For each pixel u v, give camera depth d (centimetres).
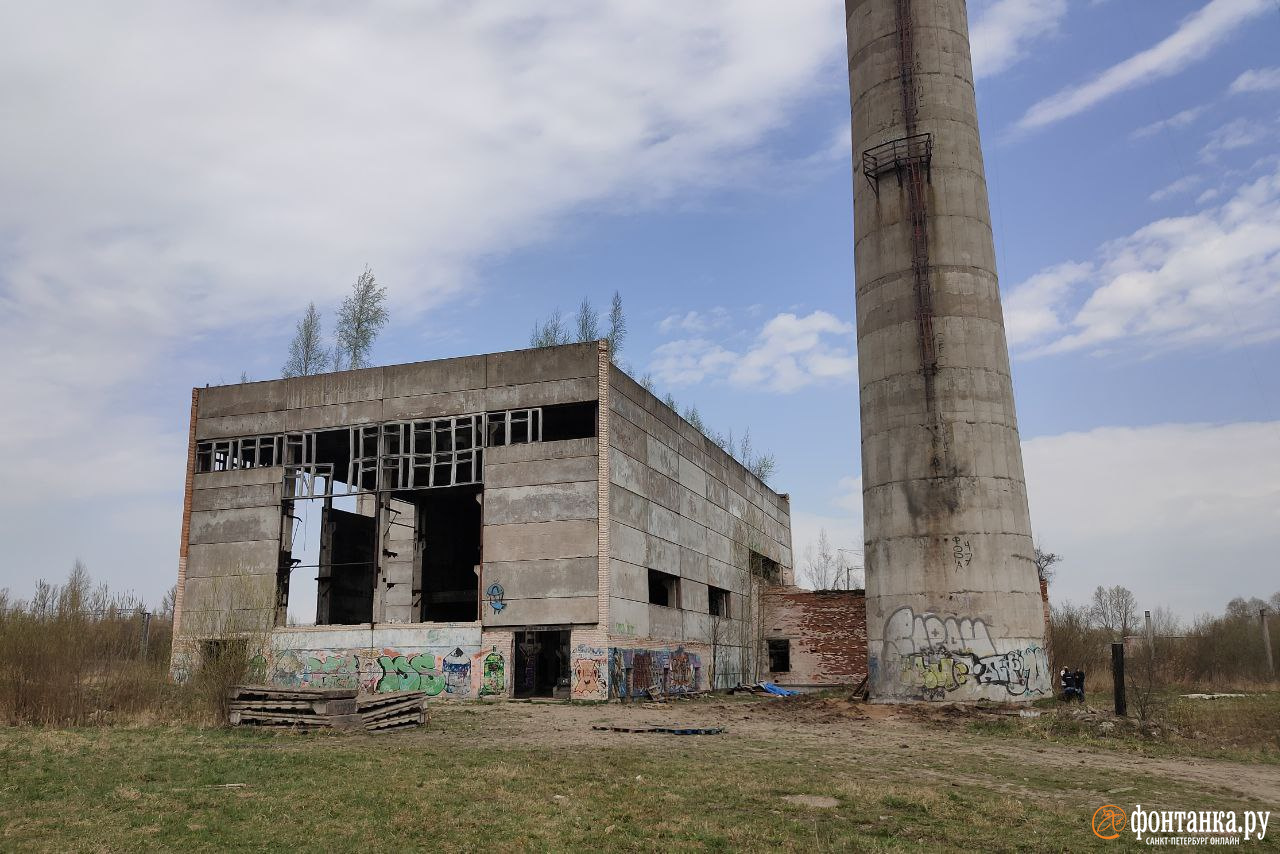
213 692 2141
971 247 3275
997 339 3231
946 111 3381
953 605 2972
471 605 4944
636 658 3566
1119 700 2525
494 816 1227
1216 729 2539
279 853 1049
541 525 3450
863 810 1327
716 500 4872
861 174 3497
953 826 1242
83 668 2183
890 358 3250
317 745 1817
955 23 3500
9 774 1417
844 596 5025
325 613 4153
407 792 1348
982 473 3069
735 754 1852
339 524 4631
